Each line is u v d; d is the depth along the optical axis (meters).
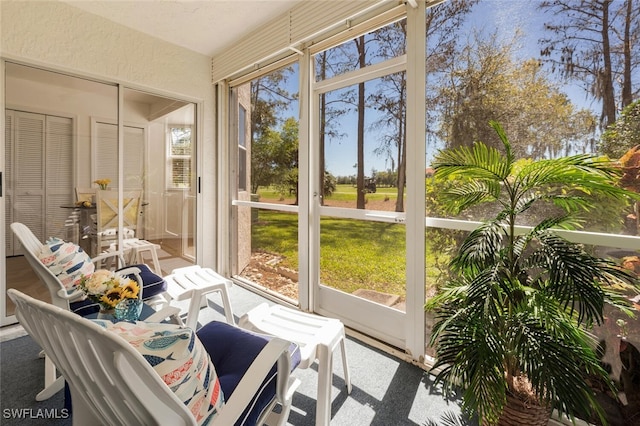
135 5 2.54
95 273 1.45
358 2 2.10
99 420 0.95
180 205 3.40
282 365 1.06
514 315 1.18
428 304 1.48
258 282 3.29
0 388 1.67
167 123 3.26
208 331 1.33
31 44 2.35
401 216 2.06
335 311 2.54
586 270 1.00
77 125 2.67
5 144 2.34
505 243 1.54
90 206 2.78
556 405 0.98
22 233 1.74
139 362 0.64
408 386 1.73
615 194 1.06
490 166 1.27
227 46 3.28
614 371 1.28
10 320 2.35
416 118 1.91
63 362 0.83
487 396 1.02
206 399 0.80
